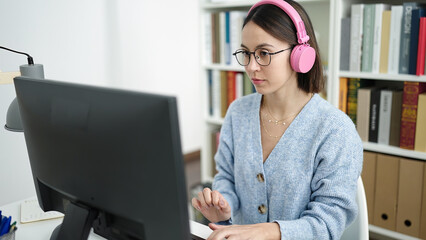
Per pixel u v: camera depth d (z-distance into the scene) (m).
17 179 2.37
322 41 2.30
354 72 1.94
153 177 0.66
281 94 1.17
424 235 1.85
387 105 1.89
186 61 3.77
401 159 1.86
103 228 0.83
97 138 0.72
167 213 0.67
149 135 0.64
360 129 2.00
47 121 0.82
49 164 0.86
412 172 1.84
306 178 1.12
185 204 0.66
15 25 2.38
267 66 1.06
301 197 1.13
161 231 0.69
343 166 1.07
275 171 1.17
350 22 1.92
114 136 0.69
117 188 0.72
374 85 2.15
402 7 1.75
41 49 2.56
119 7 3.08
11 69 2.39
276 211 1.18
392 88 1.98
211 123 2.78
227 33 2.46
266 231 0.97
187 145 3.94
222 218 1.15
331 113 1.12
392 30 1.80
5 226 0.94
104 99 0.69
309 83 1.15
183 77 3.77
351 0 2.01
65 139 0.79
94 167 0.75
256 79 1.10
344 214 1.05
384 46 1.84
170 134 0.62
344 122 1.10
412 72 1.77
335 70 1.99
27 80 0.85
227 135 1.33
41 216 1.22
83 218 0.82
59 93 0.78
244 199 1.26
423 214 1.83
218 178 1.36
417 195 1.84
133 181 0.69
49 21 2.58
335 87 2.01
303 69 1.07
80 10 2.78
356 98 2.01
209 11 2.61
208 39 2.60
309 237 1.01
